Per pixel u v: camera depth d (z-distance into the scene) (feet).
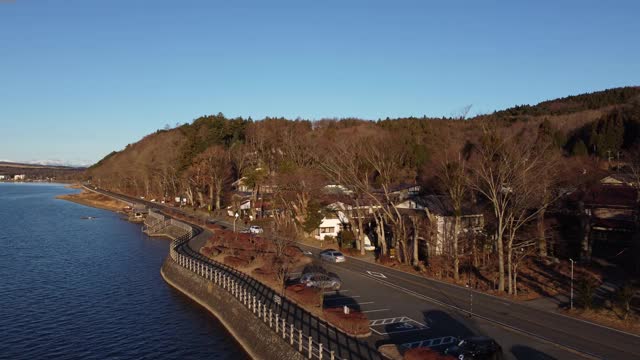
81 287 189.16
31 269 218.79
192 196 453.58
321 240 250.98
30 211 490.90
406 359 87.35
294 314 124.88
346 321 109.40
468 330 110.73
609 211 180.45
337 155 229.25
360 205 229.45
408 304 134.00
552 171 171.83
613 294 133.80
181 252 229.04
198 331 139.85
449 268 173.88
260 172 325.21
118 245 287.69
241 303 137.49
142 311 159.22
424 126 402.11
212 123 536.42
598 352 95.86
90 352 125.08
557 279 155.63
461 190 170.19
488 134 176.96
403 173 276.21
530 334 107.14
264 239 221.87
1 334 137.59
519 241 176.45
